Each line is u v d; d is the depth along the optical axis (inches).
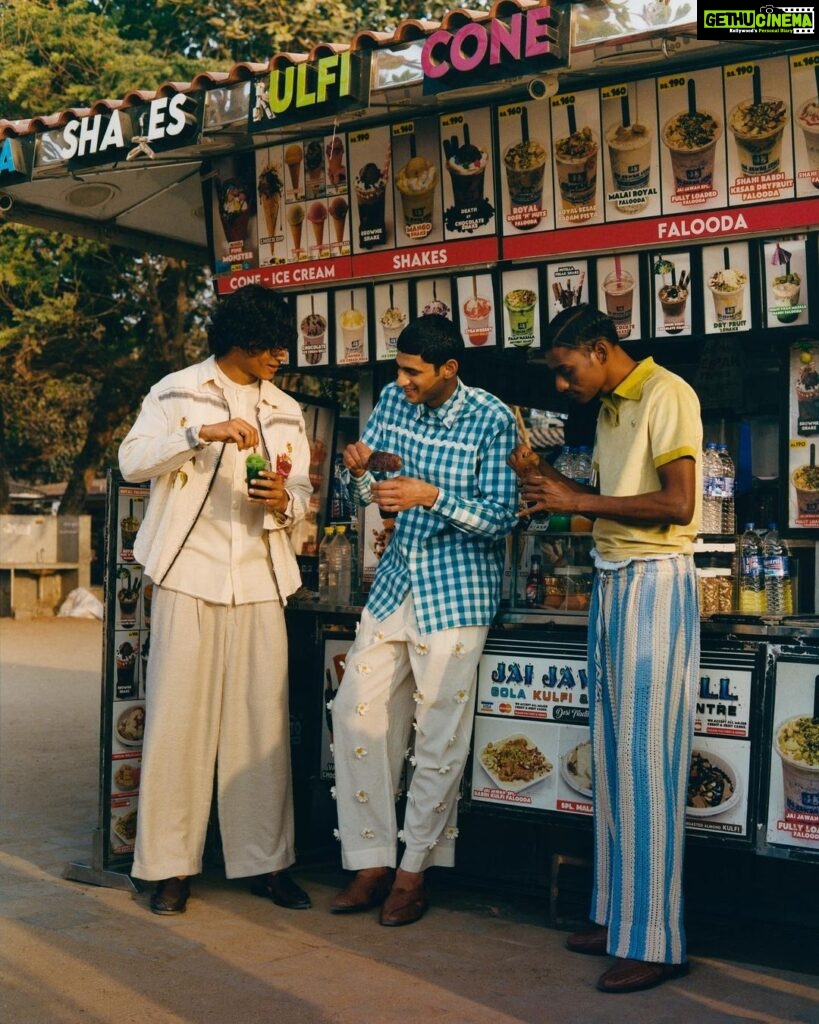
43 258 639.1
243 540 151.7
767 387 185.9
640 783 125.1
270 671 152.6
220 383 152.2
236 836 152.9
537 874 159.3
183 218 219.8
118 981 124.0
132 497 162.9
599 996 122.2
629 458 128.6
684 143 157.9
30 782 239.6
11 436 1055.0
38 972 126.2
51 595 770.8
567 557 160.7
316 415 186.5
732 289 158.4
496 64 142.8
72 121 183.0
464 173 174.9
